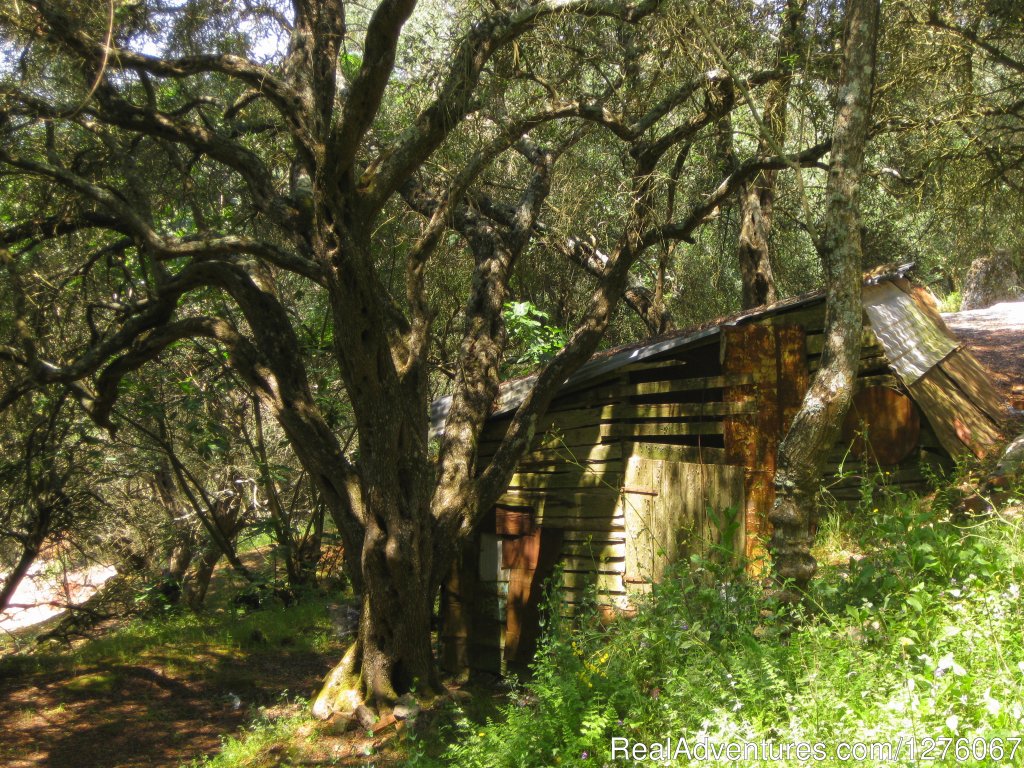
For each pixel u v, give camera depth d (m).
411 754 6.64
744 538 9.27
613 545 8.77
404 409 8.28
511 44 9.25
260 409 16.59
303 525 18.75
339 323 7.82
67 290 12.38
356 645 8.62
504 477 9.14
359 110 7.10
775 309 9.90
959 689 3.94
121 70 8.81
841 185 6.20
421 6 12.26
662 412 9.59
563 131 12.34
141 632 13.33
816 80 10.02
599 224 13.65
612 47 9.77
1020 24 11.12
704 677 4.82
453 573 9.84
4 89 9.03
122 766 8.31
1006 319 18.34
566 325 17.78
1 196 11.77
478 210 11.59
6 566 15.88
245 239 8.55
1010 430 10.42
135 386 13.54
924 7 10.66
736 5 9.25
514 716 5.47
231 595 17.34
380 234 14.09
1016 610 4.74
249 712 9.29
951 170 12.20
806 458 5.95
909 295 12.42
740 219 17.08
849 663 4.52
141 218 8.88
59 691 10.46
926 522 7.20
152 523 17.08
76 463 14.30
